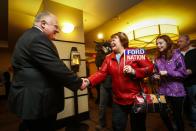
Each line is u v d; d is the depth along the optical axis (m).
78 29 3.14
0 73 7.57
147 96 1.33
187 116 2.83
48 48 1.06
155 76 1.69
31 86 1.04
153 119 2.78
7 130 2.73
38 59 1.03
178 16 4.21
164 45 1.72
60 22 2.86
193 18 4.44
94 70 10.19
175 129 1.85
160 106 1.26
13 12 3.25
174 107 1.68
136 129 1.37
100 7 3.09
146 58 1.38
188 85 2.27
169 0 3.15
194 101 2.28
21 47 1.09
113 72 1.42
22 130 1.89
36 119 1.08
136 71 1.30
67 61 2.87
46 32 1.21
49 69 1.04
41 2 2.79
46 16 1.21
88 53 9.52
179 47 2.37
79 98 2.97
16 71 1.11
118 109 1.43
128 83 1.36
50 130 1.21
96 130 2.42
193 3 3.36
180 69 1.65
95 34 5.27
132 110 1.32
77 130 2.45
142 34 4.89
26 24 4.12
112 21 4.11
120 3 2.95
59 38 2.80
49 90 1.08
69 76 1.09
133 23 4.48
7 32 4.96
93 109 3.75
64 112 2.73
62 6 2.93
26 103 1.03
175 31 4.91
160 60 1.79
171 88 1.68
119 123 1.43
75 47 2.93
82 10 3.21
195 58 2.18
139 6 3.34
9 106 1.13
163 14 3.99
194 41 7.53
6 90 6.96
